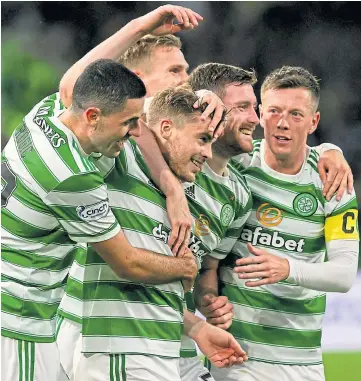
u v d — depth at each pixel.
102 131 13.39
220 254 16.53
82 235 13.56
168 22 15.81
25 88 47.41
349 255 16.70
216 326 16.20
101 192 13.41
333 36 48.31
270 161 16.86
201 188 15.46
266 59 48.00
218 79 15.69
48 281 14.34
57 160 13.35
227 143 15.48
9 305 14.09
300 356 17.14
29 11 48.16
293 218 16.81
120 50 15.62
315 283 16.23
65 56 48.44
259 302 16.83
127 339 13.88
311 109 16.55
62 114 13.85
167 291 14.27
